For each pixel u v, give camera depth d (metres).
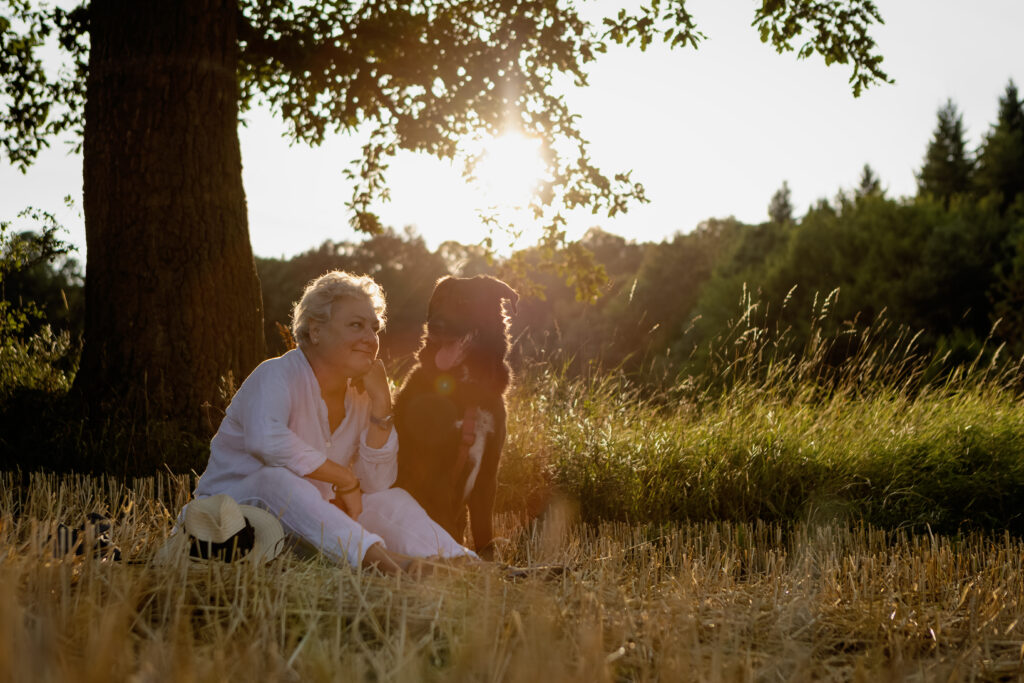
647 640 2.24
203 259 6.70
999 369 7.79
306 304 3.22
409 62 8.93
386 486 3.45
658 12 8.63
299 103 9.76
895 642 2.38
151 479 4.50
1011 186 40.69
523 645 2.01
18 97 9.48
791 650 2.30
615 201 9.45
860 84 9.13
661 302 42.06
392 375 7.00
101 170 6.75
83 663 1.74
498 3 8.64
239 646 2.02
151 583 2.44
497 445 3.89
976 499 5.84
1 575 2.20
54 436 5.84
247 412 3.13
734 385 6.98
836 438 6.31
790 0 8.85
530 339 7.38
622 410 6.60
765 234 40.94
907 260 27.20
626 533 4.56
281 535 2.87
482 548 3.89
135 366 6.51
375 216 9.98
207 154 6.81
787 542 4.64
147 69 6.71
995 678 2.28
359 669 1.83
